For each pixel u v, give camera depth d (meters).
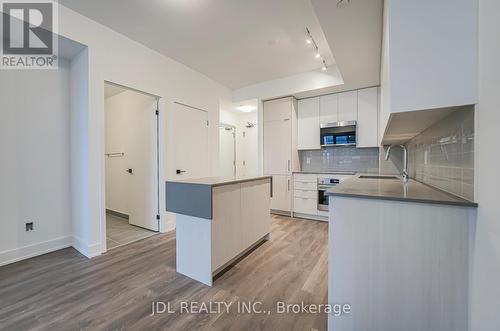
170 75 3.33
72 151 2.70
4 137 2.29
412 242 1.16
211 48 3.06
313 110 4.22
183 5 2.21
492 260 0.89
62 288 1.83
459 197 1.17
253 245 2.62
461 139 1.18
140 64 2.92
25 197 2.42
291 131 4.19
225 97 4.51
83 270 2.14
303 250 2.64
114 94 3.94
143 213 3.45
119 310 1.56
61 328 1.39
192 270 2.00
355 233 1.29
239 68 3.72
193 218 1.99
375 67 2.94
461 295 1.07
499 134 0.86
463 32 1.03
